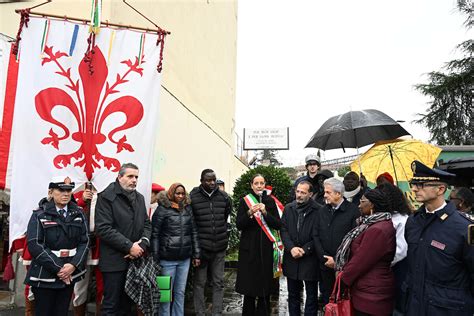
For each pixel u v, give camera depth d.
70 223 3.44
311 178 5.19
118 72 4.07
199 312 4.53
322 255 3.86
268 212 4.49
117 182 3.83
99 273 4.17
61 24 3.93
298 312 4.22
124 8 6.17
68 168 3.83
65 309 3.45
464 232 2.45
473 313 2.45
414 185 2.71
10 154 4.14
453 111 18.41
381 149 5.49
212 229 4.57
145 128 4.10
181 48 9.32
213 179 4.64
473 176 5.54
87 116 3.94
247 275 4.38
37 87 3.81
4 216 5.83
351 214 3.85
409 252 2.74
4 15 5.79
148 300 3.76
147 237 3.90
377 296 2.90
